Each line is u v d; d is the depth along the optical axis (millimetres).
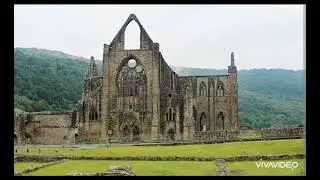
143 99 136250
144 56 137125
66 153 81000
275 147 79500
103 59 139250
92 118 140000
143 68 137000
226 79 149625
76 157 74312
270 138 106438
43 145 117188
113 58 138875
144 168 57656
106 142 124500
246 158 65938
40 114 143750
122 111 136750
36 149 94188
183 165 61188
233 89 148375
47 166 63250
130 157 71812
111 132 136125
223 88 149625
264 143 88625
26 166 63969
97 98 140500
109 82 138250
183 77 151375
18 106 188500
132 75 138000
